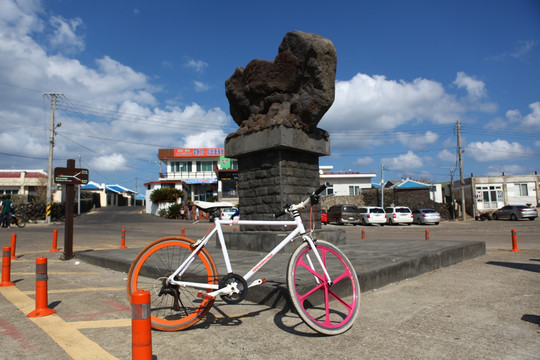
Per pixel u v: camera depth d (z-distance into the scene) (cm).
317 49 813
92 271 697
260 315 384
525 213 3028
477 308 407
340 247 802
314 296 412
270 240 737
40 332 346
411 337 321
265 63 877
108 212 4912
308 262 341
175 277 353
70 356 289
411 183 3984
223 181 4491
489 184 3797
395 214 2964
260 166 854
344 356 281
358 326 350
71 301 463
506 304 423
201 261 356
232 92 942
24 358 286
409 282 548
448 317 375
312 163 885
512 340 311
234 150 893
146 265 407
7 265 575
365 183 4697
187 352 292
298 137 820
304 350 294
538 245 1180
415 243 873
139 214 4588
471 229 2216
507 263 732
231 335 329
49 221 2834
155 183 4819
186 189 4988
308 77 838
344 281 447
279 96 852
